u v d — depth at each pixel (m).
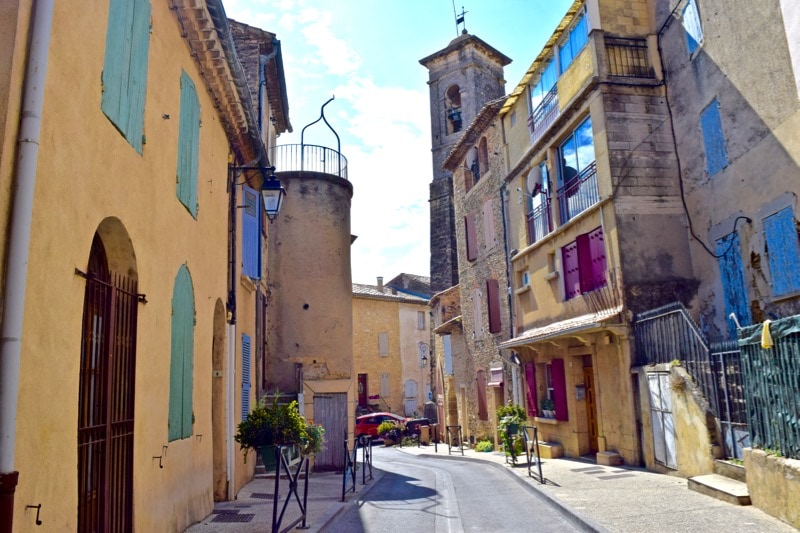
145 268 6.11
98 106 4.92
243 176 12.75
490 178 23.11
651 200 14.03
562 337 15.81
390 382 44.16
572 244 16.36
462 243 27.03
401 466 19.59
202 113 8.98
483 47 38.88
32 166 3.77
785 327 6.95
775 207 10.91
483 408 24.12
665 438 11.61
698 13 13.09
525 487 12.02
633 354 13.36
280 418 7.79
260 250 14.03
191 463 7.86
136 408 5.78
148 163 6.27
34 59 3.88
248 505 9.78
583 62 15.31
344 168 19.02
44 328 4.00
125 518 5.52
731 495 8.11
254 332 13.89
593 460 14.77
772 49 10.83
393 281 54.16
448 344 29.33
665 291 13.64
